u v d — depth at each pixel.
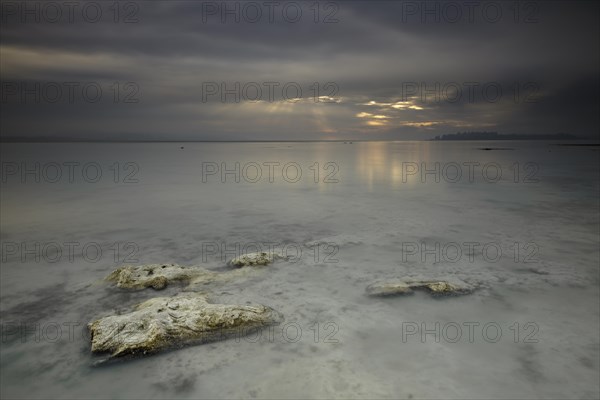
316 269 10.23
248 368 5.91
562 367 5.91
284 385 5.52
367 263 10.72
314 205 19.52
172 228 14.81
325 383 5.55
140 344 6.21
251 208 18.77
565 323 7.27
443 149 103.31
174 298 7.58
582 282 9.21
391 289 8.59
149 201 20.67
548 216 16.66
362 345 6.54
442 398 5.25
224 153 84.12
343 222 15.73
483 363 6.04
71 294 8.69
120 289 8.84
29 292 8.80
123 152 83.00
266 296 8.51
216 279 9.32
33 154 68.31
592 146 113.06
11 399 5.36
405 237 13.36
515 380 5.62
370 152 87.31
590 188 25.11
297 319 7.45
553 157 59.66
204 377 5.72
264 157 66.00
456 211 17.81
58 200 20.86
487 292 8.67
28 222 15.66
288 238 13.36
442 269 10.20
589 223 15.23
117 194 23.02
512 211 17.77
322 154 77.94
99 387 5.57
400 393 5.34
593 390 5.39
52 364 6.12
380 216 16.81
